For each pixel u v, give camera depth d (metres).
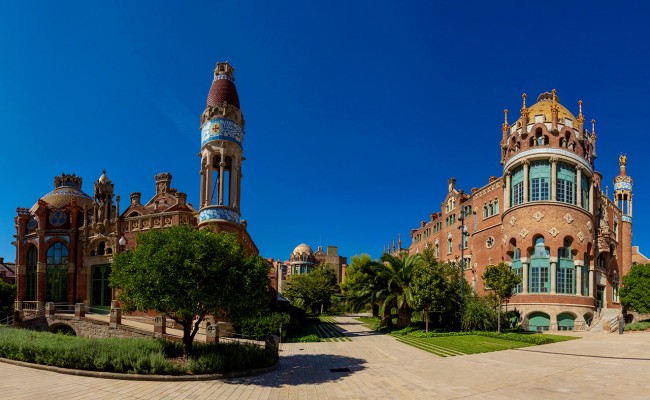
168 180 47.91
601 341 29.14
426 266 36.41
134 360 17.38
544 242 42.34
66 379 15.98
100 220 42.06
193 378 16.80
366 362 22.00
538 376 16.95
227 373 17.56
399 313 40.56
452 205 64.25
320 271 77.06
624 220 57.66
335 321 56.75
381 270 40.75
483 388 15.02
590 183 45.69
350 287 62.75
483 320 35.69
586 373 17.30
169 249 17.92
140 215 39.19
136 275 17.94
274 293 46.38
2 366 18.39
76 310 33.69
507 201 47.03
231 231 32.47
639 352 23.00
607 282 50.38
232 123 34.00
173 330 30.28
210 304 17.92
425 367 19.92
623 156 60.09
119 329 29.92
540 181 43.75
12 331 23.45
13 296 42.69
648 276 40.50
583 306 41.53
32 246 46.19
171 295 17.48
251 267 19.52
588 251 43.69
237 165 34.31
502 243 47.34
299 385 16.25
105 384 15.47
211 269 17.70
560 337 31.88
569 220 42.38
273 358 20.52
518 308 42.62
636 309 40.69
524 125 45.34
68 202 47.88
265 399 13.90
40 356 18.16
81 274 42.44
